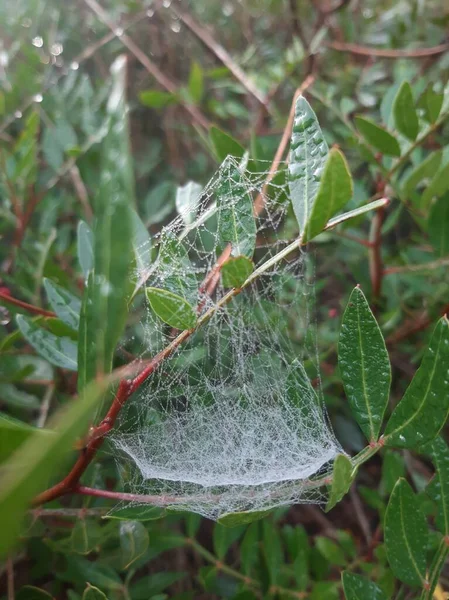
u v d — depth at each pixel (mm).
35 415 178
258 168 161
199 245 182
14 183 179
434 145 217
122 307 69
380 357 95
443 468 107
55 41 256
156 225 229
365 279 204
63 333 134
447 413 88
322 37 235
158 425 133
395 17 284
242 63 267
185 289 104
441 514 106
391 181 167
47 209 209
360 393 96
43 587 162
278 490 112
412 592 149
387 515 100
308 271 211
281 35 307
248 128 266
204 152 273
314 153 91
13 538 51
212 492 115
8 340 140
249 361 164
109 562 143
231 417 140
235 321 173
